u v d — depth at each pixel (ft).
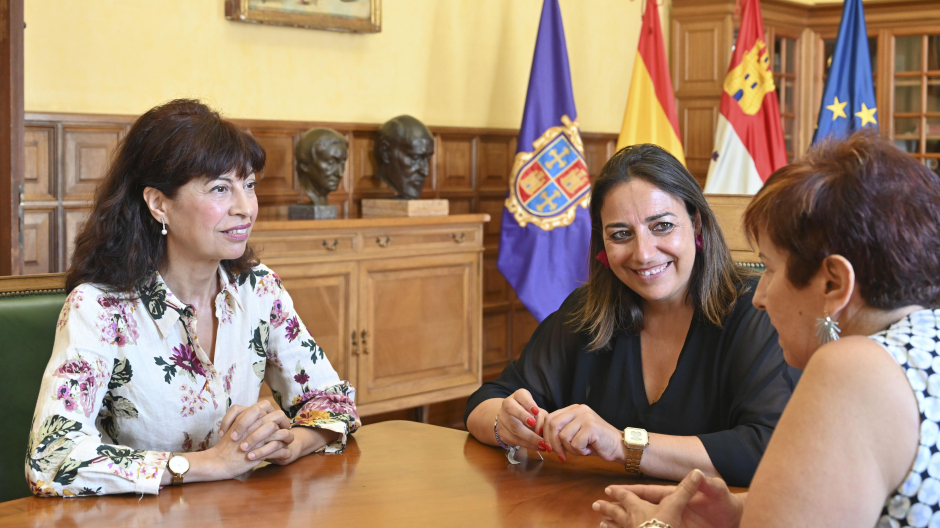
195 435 5.52
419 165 14.03
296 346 6.08
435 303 13.85
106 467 4.48
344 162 13.24
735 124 16.20
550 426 4.91
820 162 3.10
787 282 3.16
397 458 5.20
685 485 3.50
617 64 18.95
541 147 15.05
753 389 5.10
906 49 20.90
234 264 5.82
